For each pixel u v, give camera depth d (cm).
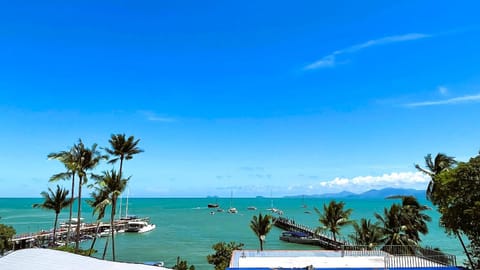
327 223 5462
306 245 7531
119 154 4634
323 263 2523
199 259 5656
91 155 4653
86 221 11669
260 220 4894
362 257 2727
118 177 4578
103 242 7612
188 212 19050
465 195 2555
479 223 2414
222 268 3497
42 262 1648
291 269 2225
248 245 7462
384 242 4609
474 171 2556
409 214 4494
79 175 4528
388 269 2248
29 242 6819
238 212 19575
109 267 1764
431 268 2259
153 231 9706
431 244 7019
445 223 2734
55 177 4484
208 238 8256
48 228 9669
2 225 4050
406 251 3052
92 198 4988
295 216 17688
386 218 4672
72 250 3822
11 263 1611
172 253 6188
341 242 6612
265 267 2391
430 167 4306
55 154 4488
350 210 5475
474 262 3080
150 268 1867
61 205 5078
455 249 6438
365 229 4838
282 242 7906
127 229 9300
